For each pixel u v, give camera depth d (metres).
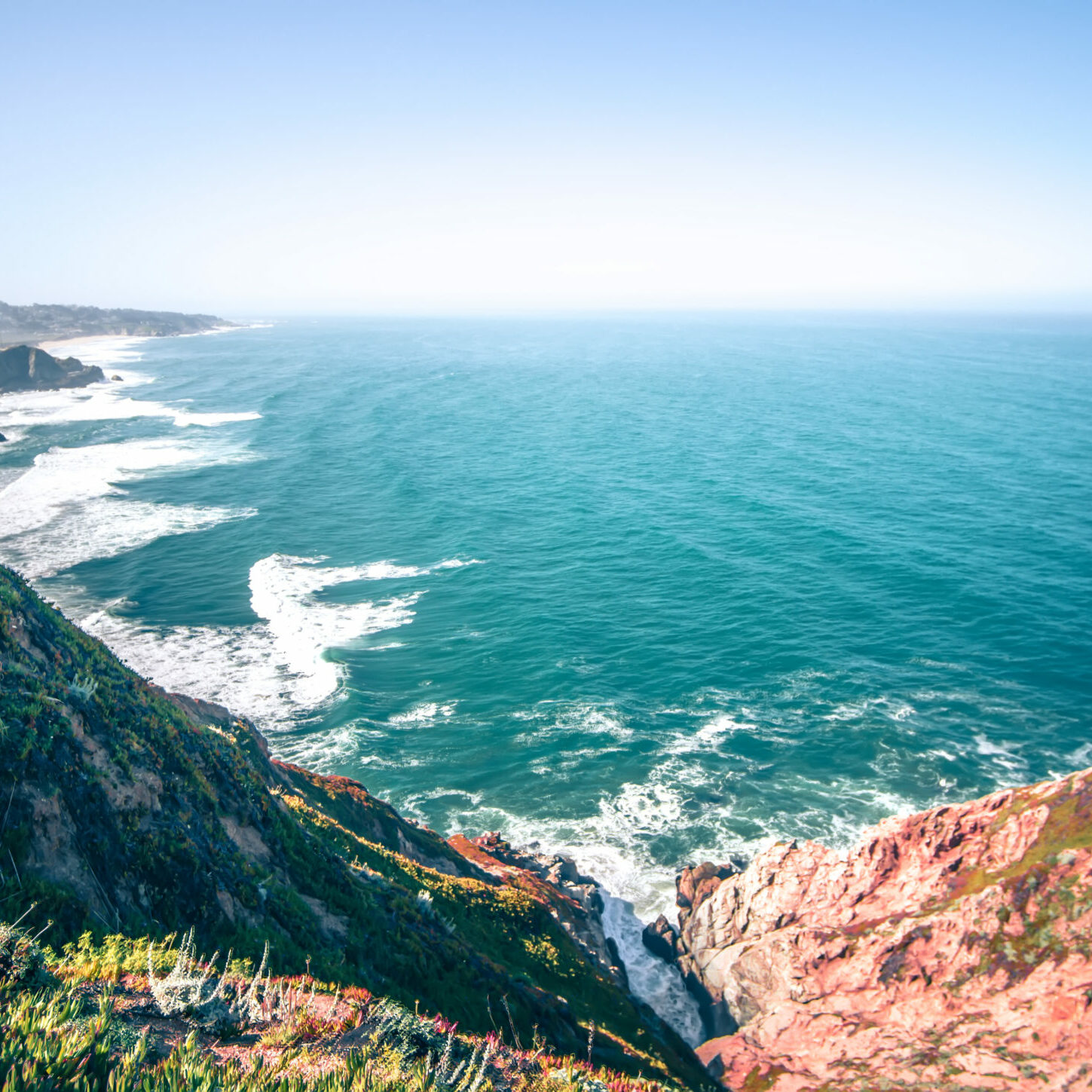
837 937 24.47
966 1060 18.77
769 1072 21.42
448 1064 7.89
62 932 10.51
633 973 28.03
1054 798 23.81
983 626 53.88
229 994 9.19
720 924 28.17
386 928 17.81
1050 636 51.94
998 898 21.86
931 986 21.53
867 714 43.62
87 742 14.34
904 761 39.44
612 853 34.22
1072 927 20.34
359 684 46.53
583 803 37.28
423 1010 15.38
